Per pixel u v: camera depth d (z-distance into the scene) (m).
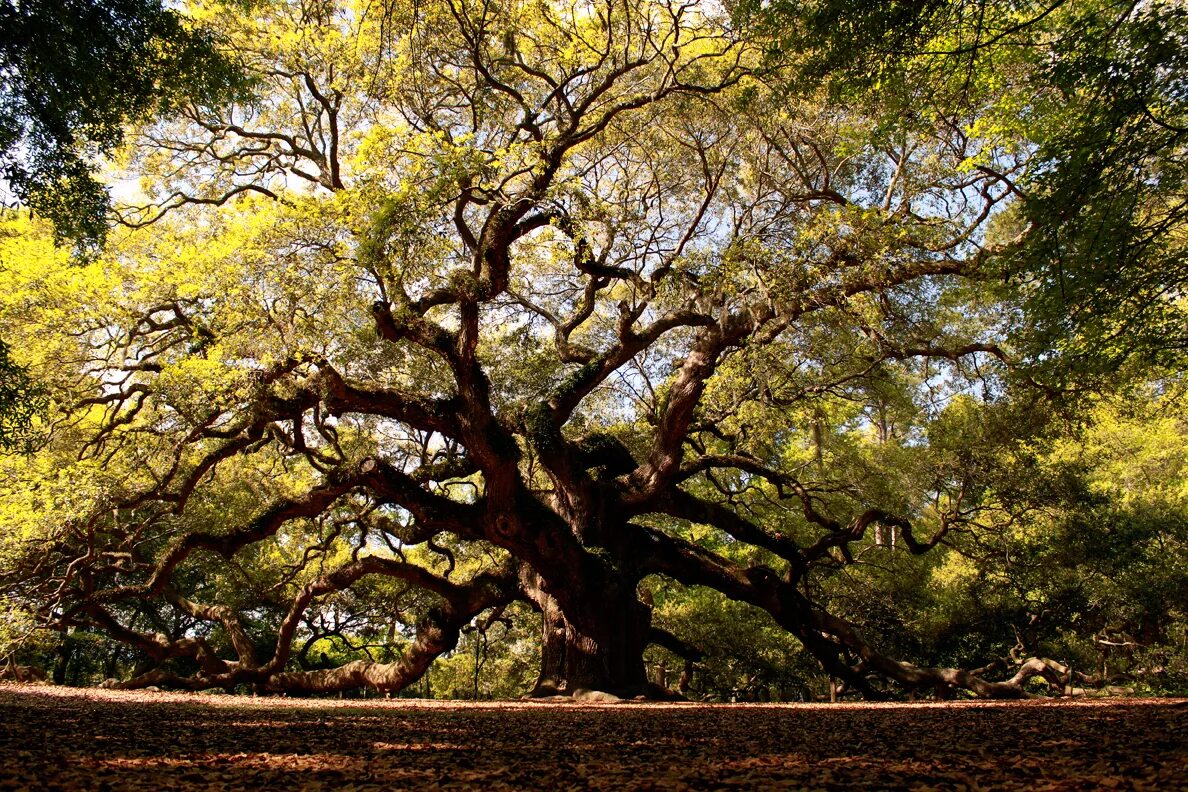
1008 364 20.47
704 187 23.53
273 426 20.75
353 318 20.34
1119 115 11.02
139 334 19.20
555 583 21.11
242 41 19.48
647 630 22.02
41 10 10.41
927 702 20.31
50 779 5.60
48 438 18.36
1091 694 26.36
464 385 19.72
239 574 30.64
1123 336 13.34
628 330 21.19
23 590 21.44
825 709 16.44
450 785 5.94
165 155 22.19
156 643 24.56
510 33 19.47
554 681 21.70
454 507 21.52
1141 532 29.62
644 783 5.96
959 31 11.94
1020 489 24.97
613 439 23.94
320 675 24.14
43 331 17.58
